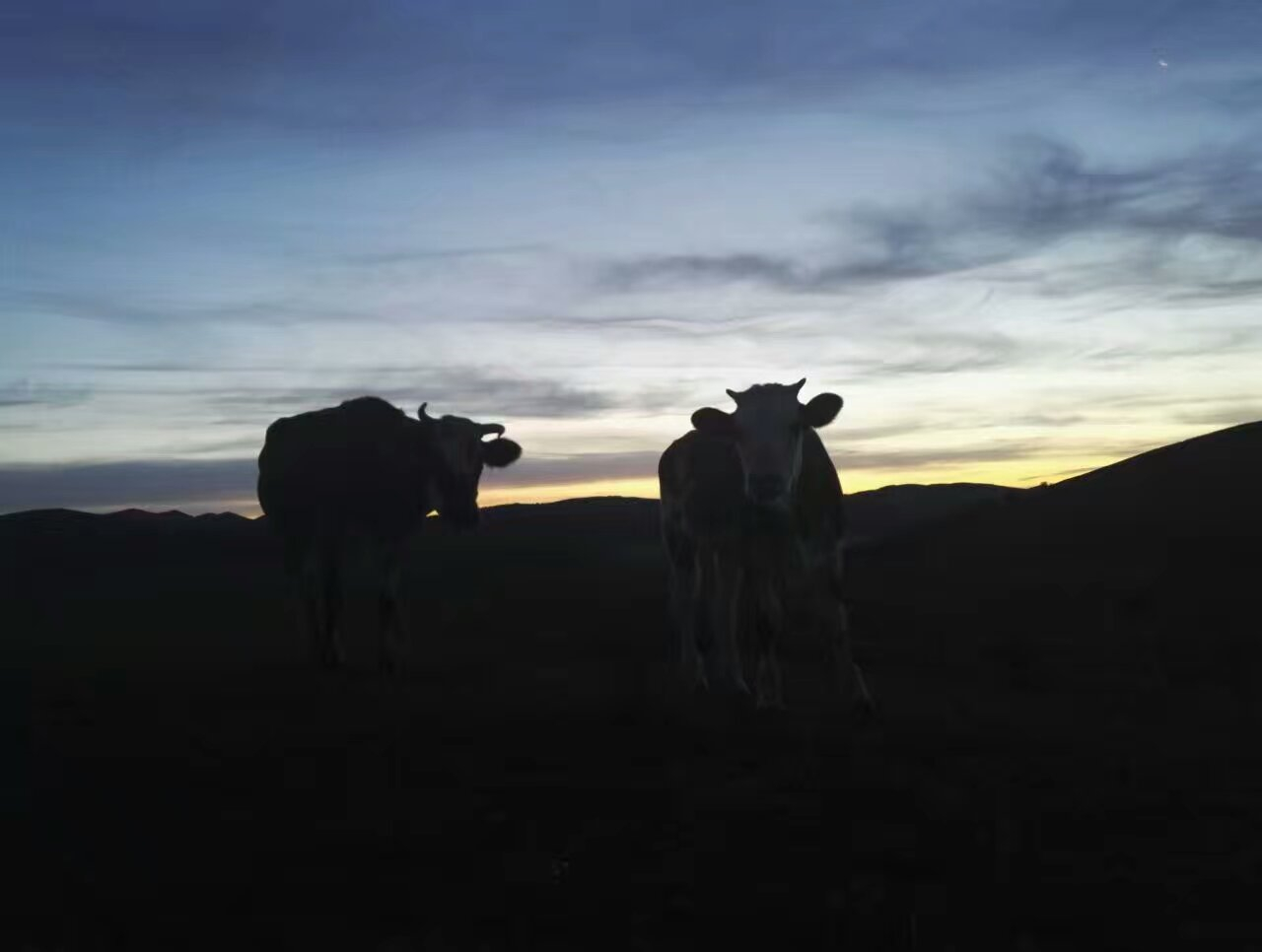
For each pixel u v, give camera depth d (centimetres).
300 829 733
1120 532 2211
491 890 624
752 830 723
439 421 1577
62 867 664
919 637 1670
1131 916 579
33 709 1143
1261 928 562
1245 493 2266
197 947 552
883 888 617
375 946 550
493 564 3244
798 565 1208
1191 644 1523
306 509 1514
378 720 1072
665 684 1295
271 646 1717
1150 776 847
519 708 1139
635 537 3856
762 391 1173
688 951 541
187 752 941
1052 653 1492
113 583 3042
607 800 795
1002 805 767
